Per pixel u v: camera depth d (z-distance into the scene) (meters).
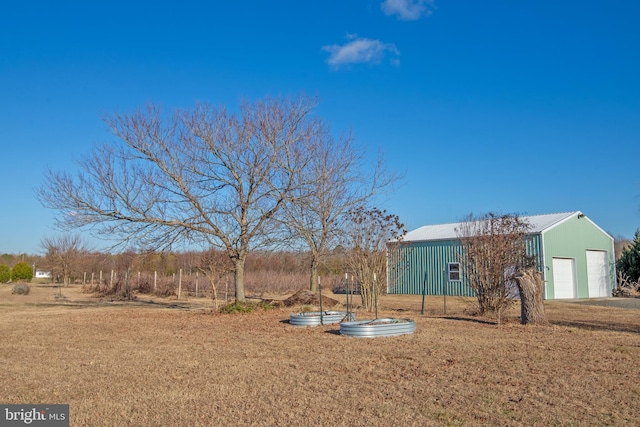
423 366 7.84
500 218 15.62
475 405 5.84
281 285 31.03
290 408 5.80
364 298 17.58
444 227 32.94
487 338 10.50
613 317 15.52
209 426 5.23
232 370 7.79
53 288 41.22
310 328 12.73
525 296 12.96
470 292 27.59
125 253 19.62
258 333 11.90
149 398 6.26
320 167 20.84
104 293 31.47
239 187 17.70
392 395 6.28
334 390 6.55
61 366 8.22
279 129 17.72
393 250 18.39
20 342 10.84
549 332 11.41
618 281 31.11
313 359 8.54
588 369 7.55
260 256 28.39
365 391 6.49
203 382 7.04
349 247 18.47
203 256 26.20
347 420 5.36
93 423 5.37
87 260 39.81
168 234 17.22
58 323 14.56
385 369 7.70
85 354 9.30
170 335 11.75
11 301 26.33
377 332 10.72
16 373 7.73
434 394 6.31
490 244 14.95
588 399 6.02
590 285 28.50
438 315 15.72
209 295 30.70
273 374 7.48
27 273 51.69
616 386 6.58
